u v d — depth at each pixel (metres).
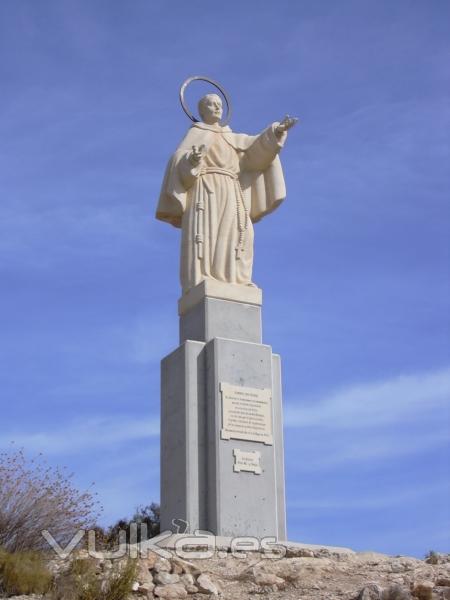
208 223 20.89
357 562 16.20
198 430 19.17
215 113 21.80
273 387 20.00
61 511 15.78
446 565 15.49
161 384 20.28
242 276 20.86
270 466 19.17
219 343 19.47
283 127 21.06
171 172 21.20
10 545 15.09
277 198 21.50
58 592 13.70
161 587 14.13
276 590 14.68
